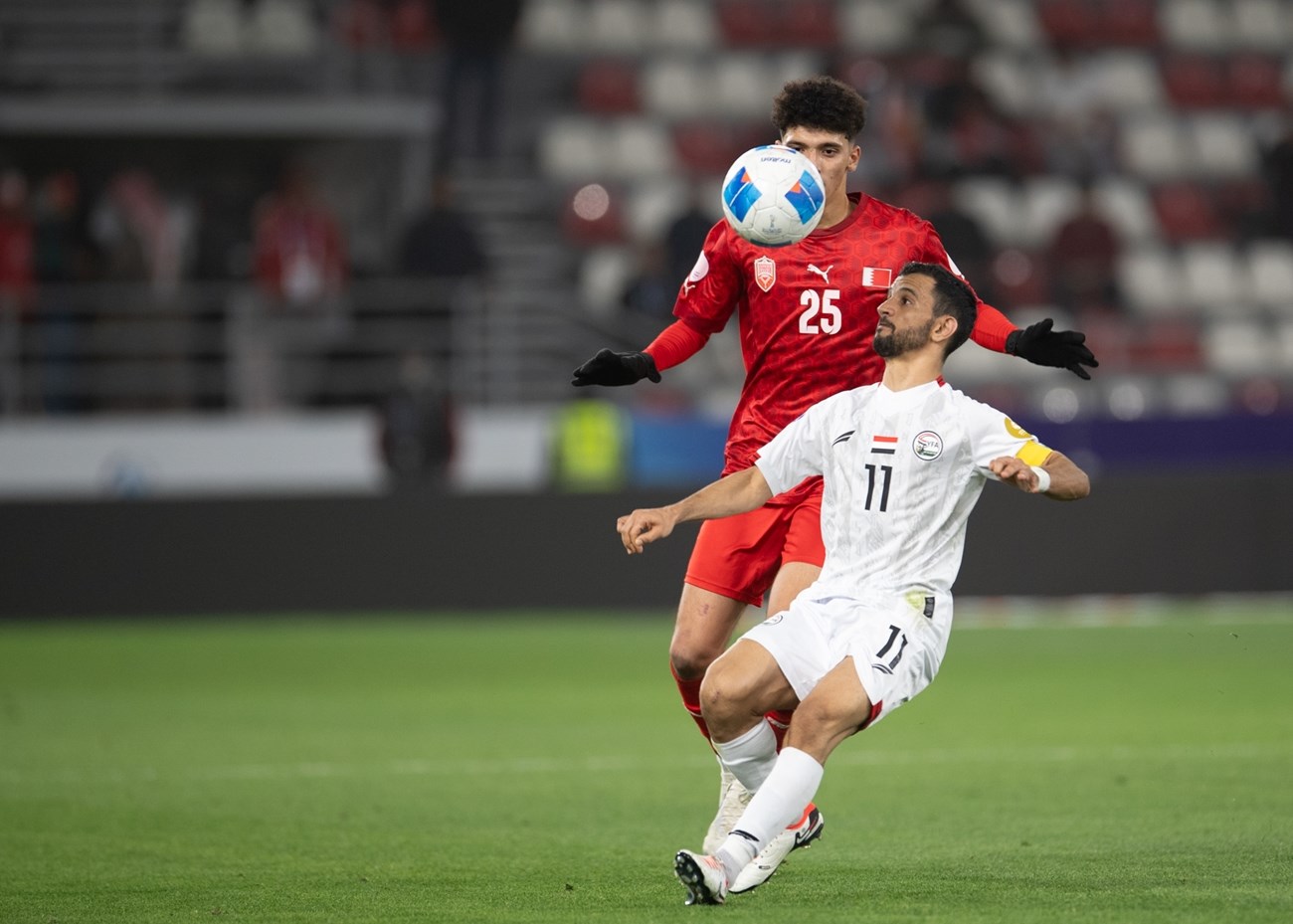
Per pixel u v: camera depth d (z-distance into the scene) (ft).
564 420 211.61
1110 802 83.10
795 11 315.58
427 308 224.53
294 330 223.30
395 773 96.43
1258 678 138.62
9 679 145.89
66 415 220.23
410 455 205.16
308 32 280.92
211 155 258.78
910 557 59.52
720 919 55.67
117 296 222.89
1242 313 260.83
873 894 60.34
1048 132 282.77
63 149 253.85
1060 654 158.20
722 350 233.55
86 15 272.92
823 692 57.16
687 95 301.63
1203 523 195.72
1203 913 55.93
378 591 195.52
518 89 300.61
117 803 86.38
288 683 142.20
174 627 190.60
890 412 59.93
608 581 196.34
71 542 194.18
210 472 214.28
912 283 59.98
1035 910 56.70
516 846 73.20
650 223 273.54
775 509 69.51
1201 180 297.12
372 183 261.85
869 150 261.65
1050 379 232.53
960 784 90.17
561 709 125.39
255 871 67.46
